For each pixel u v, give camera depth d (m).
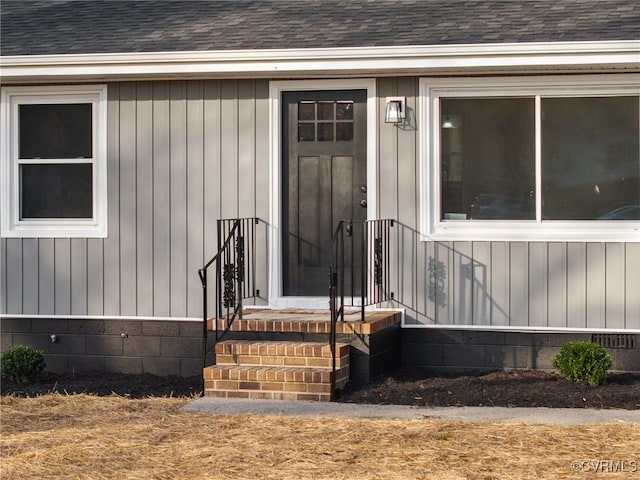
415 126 10.86
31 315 11.61
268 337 10.23
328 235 11.18
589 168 10.62
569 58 10.00
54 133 11.64
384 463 7.43
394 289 10.91
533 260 10.62
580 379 9.91
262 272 11.21
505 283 10.68
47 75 11.04
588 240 10.52
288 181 11.26
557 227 10.65
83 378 11.16
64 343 11.57
